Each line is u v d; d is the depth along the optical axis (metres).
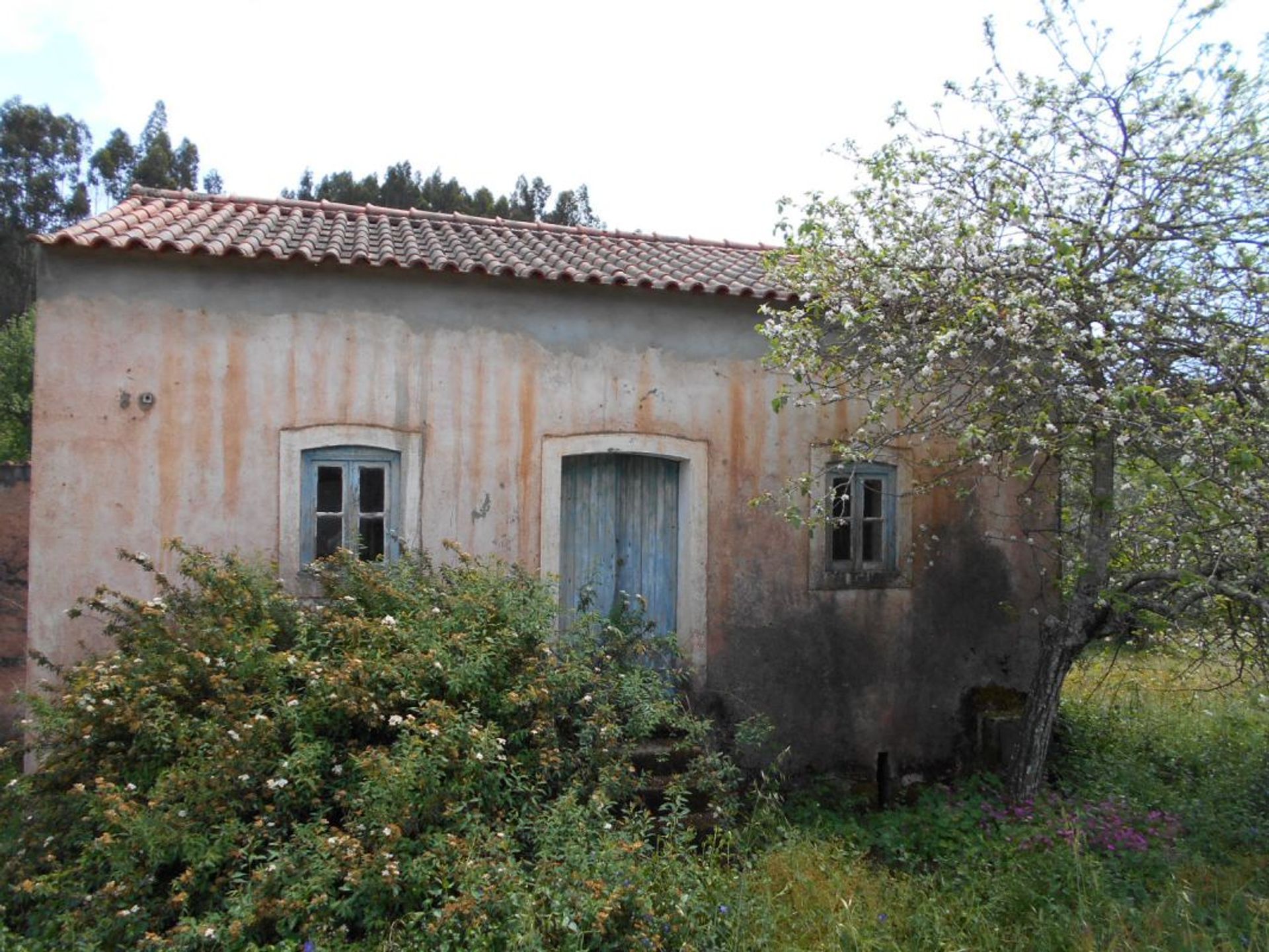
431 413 6.42
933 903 4.70
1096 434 5.39
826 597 7.25
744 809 6.30
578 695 5.44
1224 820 5.67
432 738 4.45
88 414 5.85
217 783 4.19
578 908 3.88
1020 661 7.76
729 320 7.08
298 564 6.18
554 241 8.02
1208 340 5.08
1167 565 5.53
